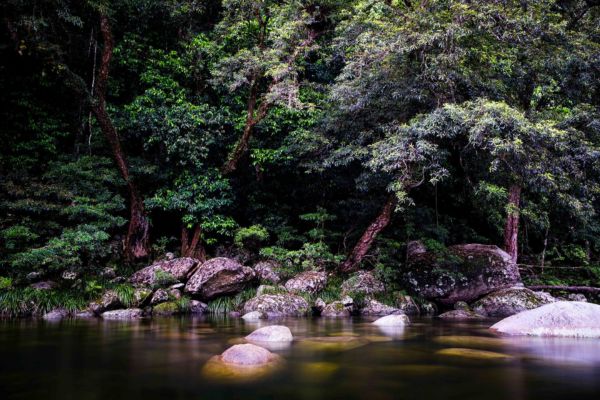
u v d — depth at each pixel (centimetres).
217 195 1348
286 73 1214
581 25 1260
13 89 1312
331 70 1528
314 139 1241
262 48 1325
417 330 694
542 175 902
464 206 1598
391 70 1067
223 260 1125
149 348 506
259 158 1328
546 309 658
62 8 1195
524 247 1722
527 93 1191
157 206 1309
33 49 1168
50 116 1381
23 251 1041
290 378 360
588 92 1176
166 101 1395
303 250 1238
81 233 1030
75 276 1032
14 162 1240
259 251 1347
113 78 1504
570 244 1677
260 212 1477
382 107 1145
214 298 1091
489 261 1158
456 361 430
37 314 909
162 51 1509
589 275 1552
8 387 331
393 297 1130
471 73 1001
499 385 341
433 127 913
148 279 1105
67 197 1129
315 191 1486
